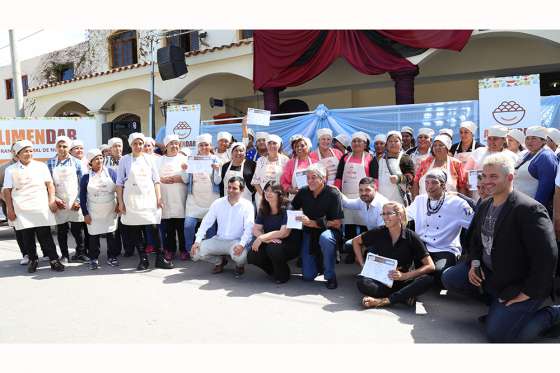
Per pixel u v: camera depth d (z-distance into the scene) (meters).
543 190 4.63
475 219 3.95
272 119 10.46
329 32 9.58
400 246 4.59
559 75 10.74
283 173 6.32
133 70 13.31
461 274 4.16
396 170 5.93
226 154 7.13
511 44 10.16
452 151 6.51
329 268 5.12
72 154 7.02
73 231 6.83
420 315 4.25
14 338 3.83
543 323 3.49
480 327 3.95
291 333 3.84
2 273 6.11
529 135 4.82
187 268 6.21
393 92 12.38
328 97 13.27
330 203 5.23
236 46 11.24
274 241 5.27
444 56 10.95
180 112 9.32
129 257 7.00
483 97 6.76
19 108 13.88
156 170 6.20
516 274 3.51
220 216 5.77
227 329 3.95
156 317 4.27
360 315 4.26
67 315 4.37
